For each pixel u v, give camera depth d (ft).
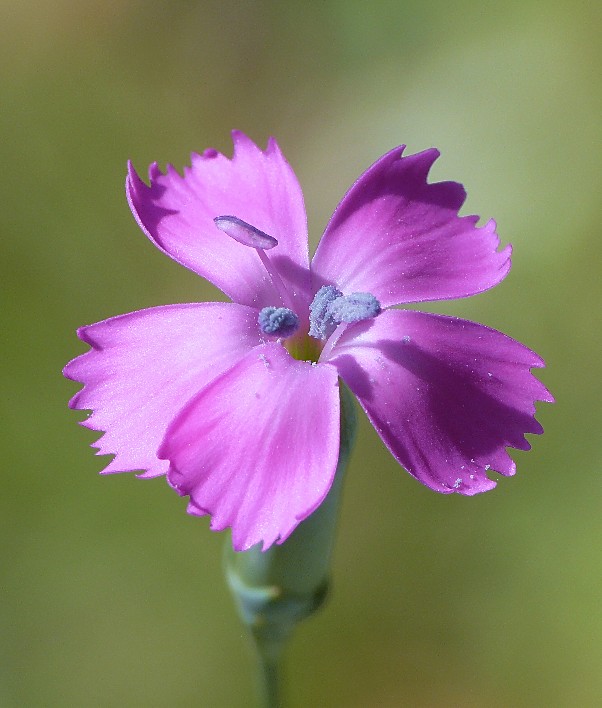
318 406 0.41
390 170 0.44
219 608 0.53
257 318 0.43
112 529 0.53
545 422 0.55
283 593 0.43
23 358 0.54
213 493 0.40
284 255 0.44
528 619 0.53
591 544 0.53
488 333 0.43
